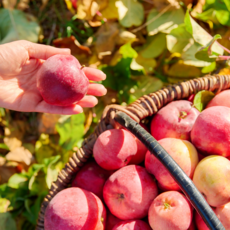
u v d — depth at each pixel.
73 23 0.99
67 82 0.62
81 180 0.66
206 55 0.73
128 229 0.60
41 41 0.96
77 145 0.89
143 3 0.90
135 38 0.89
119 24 0.90
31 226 0.86
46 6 1.01
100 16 0.90
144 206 0.60
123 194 0.61
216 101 0.67
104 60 0.91
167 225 0.57
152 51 0.91
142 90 0.90
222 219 0.58
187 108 0.67
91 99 0.70
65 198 0.61
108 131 0.65
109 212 0.65
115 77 0.91
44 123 0.90
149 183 0.61
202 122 0.61
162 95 0.67
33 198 0.86
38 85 0.63
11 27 0.91
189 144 0.62
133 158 0.66
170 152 0.61
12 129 0.96
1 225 0.83
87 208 0.61
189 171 0.61
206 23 0.90
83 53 0.91
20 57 0.69
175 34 0.83
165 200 0.59
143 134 0.58
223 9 0.81
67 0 0.90
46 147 0.92
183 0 0.88
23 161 0.94
